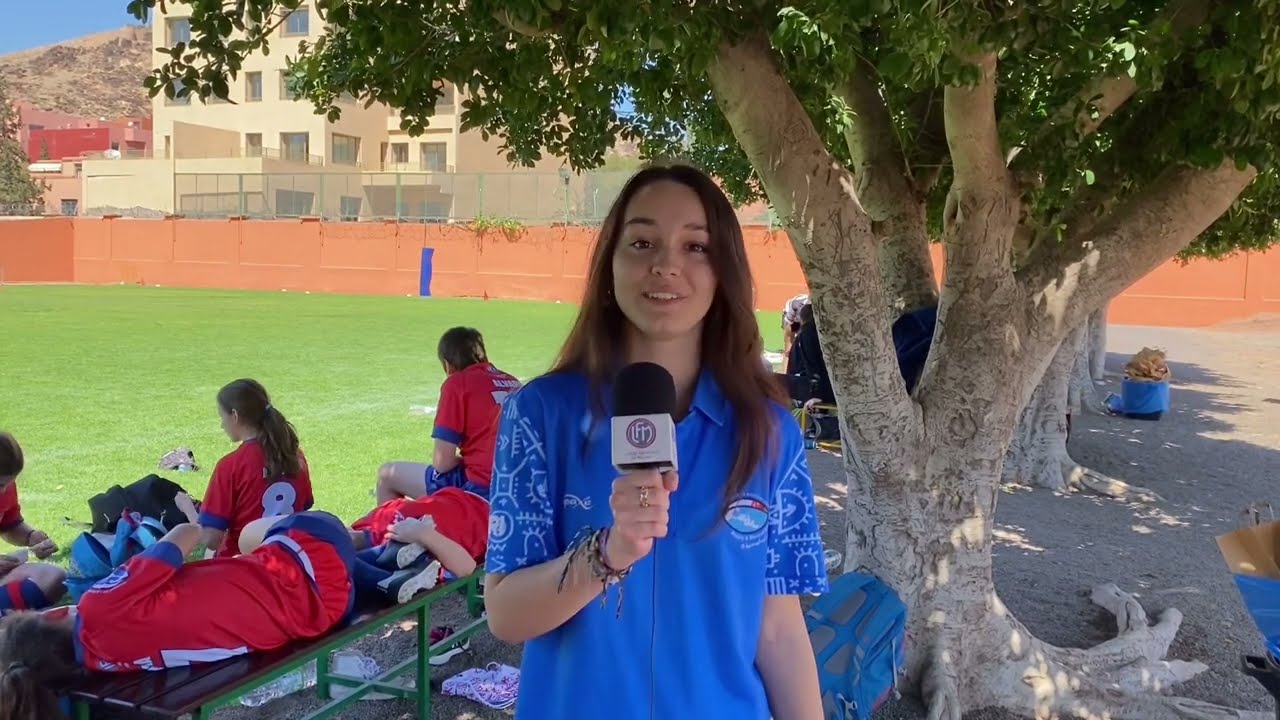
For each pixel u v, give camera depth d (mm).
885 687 3658
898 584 4113
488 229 42875
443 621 5492
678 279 1816
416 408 12359
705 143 6914
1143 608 5852
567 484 1778
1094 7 3076
